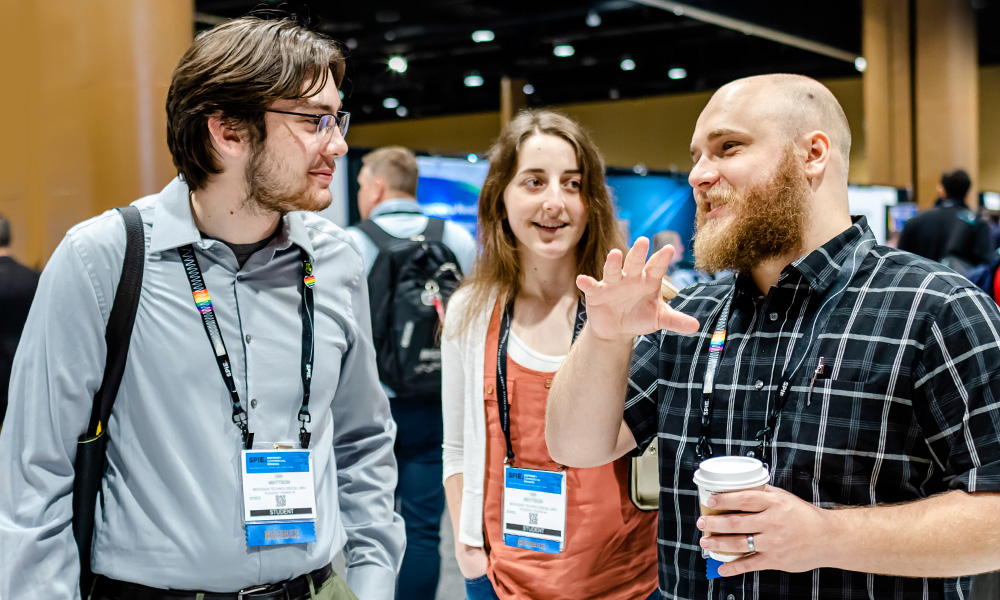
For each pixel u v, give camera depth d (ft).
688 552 4.62
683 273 20.12
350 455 5.37
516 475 6.29
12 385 4.33
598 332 4.40
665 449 4.81
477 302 6.95
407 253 9.83
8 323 10.68
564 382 4.80
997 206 38.27
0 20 10.37
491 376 6.64
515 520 6.24
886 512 3.90
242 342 4.63
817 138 4.50
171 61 10.91
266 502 4.50
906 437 4.13
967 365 3.97
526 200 6.64
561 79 58.34
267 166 4.45
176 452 4.42
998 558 3.79
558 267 6.82
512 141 6.88
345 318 5.04
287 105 4.46
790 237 4.43
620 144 59.52
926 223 20.49
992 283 15.96
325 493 4.85
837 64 49.80
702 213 4.72
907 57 36.70
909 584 4.09
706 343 4.82
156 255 4.52
